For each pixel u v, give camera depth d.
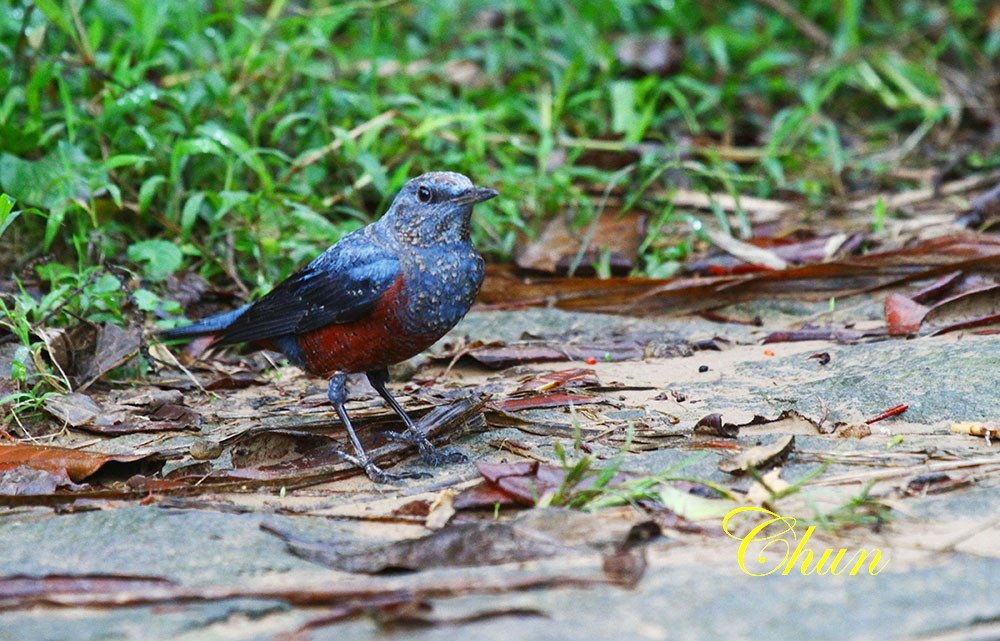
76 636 5.95
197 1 16.94
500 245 14.46
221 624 6.11
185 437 9.94
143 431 10.02
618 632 5.80
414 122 15.41
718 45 18.95
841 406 9.64
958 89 19.86
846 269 13.02
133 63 15.71
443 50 18.33
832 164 17.41
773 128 18.08
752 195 17.02
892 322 11.59
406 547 6.95
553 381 10.69
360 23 18.69
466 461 9.18
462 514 7.82
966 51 21.09
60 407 10.22
